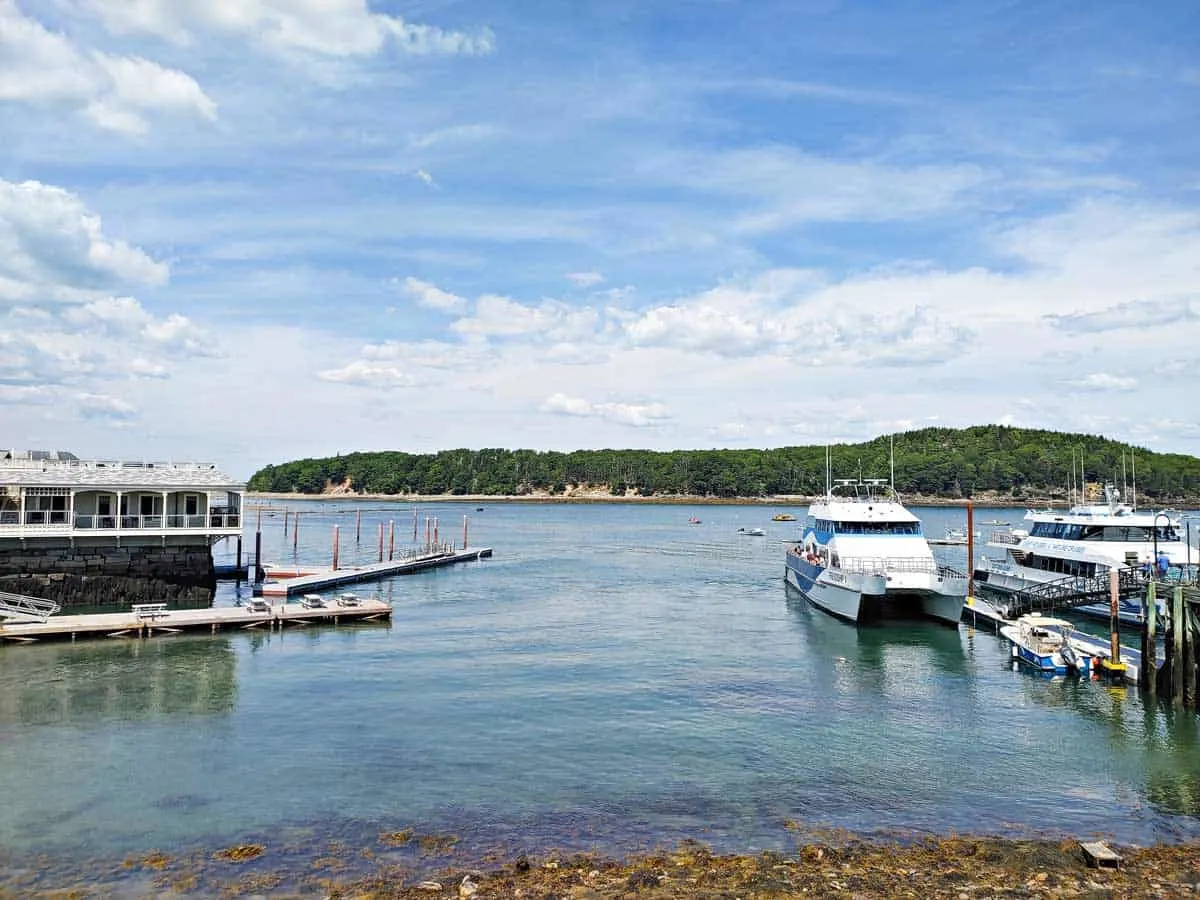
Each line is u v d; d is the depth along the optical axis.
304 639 47.12
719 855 20.69
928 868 19.94
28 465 57.78
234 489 59.81
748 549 120.94
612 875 19.44
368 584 73.88
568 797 24.45
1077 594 47.97
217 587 68.81
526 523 197.62
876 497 70.75
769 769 27.11
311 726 30.80
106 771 25.92
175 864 19.80
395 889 18.61
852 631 51.38
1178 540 56.72
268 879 19.06
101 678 37.44
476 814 23.09
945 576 54.38
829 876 19.45
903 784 25.89
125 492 57.09
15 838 21.11
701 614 58.19
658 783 25.70
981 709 34.28
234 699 34.31
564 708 33.66
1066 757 28.53
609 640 48.03
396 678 38.16
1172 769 27.36
